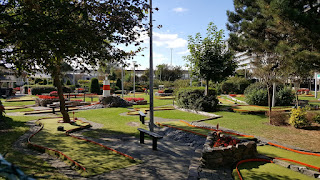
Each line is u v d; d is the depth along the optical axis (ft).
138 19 20.22
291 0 24.20
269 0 25.80
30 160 17.60
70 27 18.43
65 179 14.23
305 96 88.69
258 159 19.60
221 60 51.80
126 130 32.99
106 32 19.81
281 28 24.75
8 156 18.02
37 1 16.52
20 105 67.77
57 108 60.44
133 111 54.24
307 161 18.86
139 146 24.40
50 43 17.81
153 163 18.81
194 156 21.34
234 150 18.93
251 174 16.46
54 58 20.90
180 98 58.03
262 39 32.71
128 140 27.07
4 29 15.66
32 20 15.85
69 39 18.13
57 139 25.32
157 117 45.29
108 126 35.99
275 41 32.99
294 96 59.31
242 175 16.25
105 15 20.06
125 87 150.71
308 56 21.27
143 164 18.40
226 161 18.45
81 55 22.38
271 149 22.71
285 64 30.48
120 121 40.83
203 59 52.60
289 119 34.63
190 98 54.24
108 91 68.28
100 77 170.30
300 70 23.38
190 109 53.78
